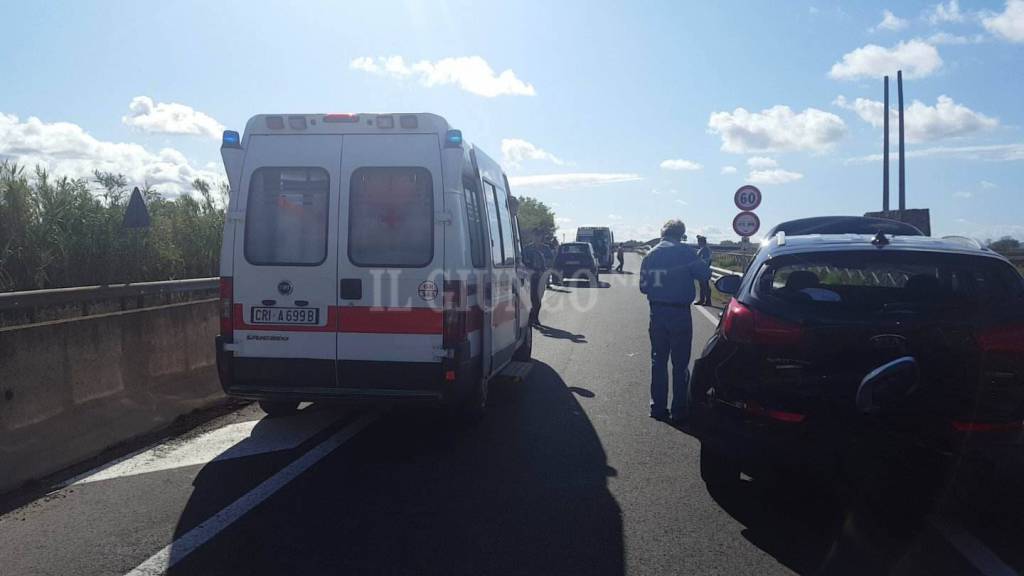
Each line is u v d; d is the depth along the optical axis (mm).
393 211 6875
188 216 15422
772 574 4477
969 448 4645
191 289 9086
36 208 12570
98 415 6941
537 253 11445
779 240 5926
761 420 5035
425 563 4582
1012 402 4656
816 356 4902
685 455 6914
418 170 6879
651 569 4539
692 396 5586
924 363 4723
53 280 12375
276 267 6910
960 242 5641
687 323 8188
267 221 6949
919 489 5457
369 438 7406
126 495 5723
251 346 6953
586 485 6055
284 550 4742
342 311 6875
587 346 13812
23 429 6094
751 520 5328
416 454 6871
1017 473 4914
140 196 12109
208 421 8078
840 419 4836
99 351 7070
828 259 5383
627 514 5434
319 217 6918
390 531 5070
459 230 6879
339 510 5445
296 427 7820
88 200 12992
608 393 9641
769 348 5035
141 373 7707
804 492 5891
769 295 5246
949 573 4426
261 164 6965
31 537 4922
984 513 5289
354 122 6930
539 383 10289
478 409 7758
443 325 6805
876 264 5320
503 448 7094
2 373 5938
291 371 6930
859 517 5355
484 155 8547
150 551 4711
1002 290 5020
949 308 4852
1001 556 4660
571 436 7547
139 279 13484
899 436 4727
